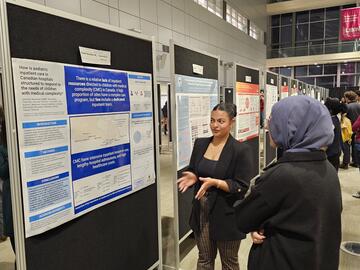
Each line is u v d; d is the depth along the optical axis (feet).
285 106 3.63
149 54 6.48
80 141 4.68
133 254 6.19
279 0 54.60
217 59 10.48
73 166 4.58
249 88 13.98
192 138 8.90
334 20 52.37
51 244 4.30
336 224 3.57
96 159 5.03
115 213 5.60
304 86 29.22
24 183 3.84
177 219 8.27
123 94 5.66
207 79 9.75
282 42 57.00
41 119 4.02
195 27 29.40
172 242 10.19
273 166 3.66
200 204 6.12
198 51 9.11
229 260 6.17
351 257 8.82
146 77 6.37
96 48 4.97
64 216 4.44
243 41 42.09
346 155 20.18
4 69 3.58
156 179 6.92
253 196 3.69
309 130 3.52
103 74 5.13
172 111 7.94
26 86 3.82
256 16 48.70
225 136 6.16
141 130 6.25
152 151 6.70
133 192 6.08
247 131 13.83
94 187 5.02
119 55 5.54
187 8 27.94
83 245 4.88
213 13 33.14
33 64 3.91
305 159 3.46
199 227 6.17
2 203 6.86
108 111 5.27
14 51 3.68
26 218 3.88
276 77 18.20
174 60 7.82
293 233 3.46
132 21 20.92
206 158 6.25
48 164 4.15
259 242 3.86
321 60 50.16
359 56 47.14
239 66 12.84
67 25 4.42
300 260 3.41
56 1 15.28
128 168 5.88
